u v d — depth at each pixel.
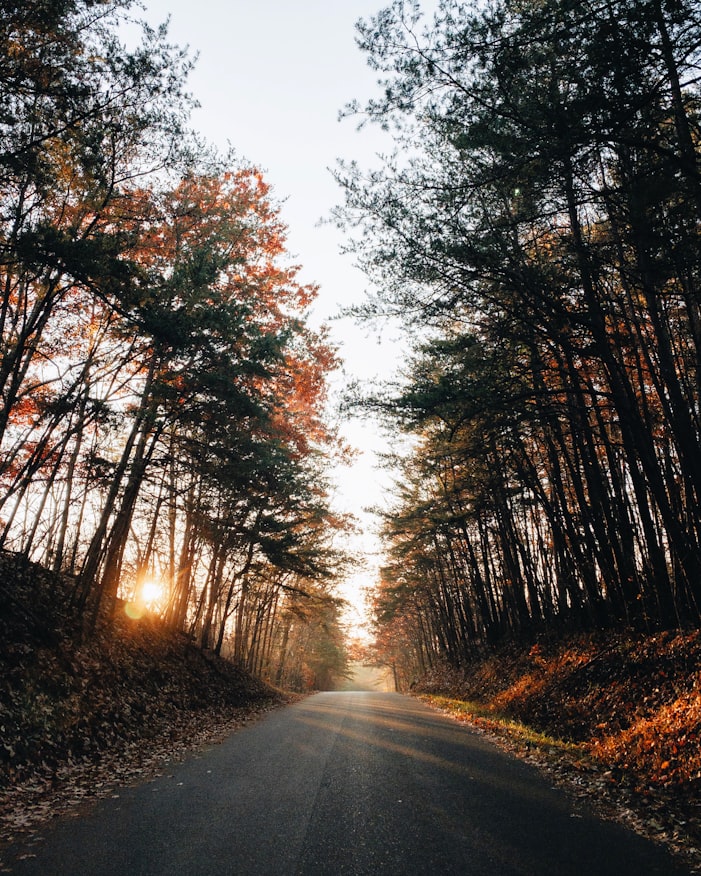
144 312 10.40
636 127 7.48
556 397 14.67
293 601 32.75
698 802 5.60
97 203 11.45
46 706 9.17
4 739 7.55
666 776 6.45
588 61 7.02
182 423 15.55
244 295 17.50
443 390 11.41
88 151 9.96
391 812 5.75
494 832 5.05
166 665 16.58
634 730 8.45
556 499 18.38
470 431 13.41
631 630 12.72
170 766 8.46
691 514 11.96
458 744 10.59
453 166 10.53
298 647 55.53
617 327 12.55
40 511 15.48
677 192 7.18
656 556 11.95
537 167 8.29
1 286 12.10
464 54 7.75
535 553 24.14
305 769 8.09
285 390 20.73
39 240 8.53
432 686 32.62
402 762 8.63
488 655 25.42
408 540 30.22
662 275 8.55
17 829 5.29
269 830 5.18
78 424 12.59
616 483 14.20
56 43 8.85
